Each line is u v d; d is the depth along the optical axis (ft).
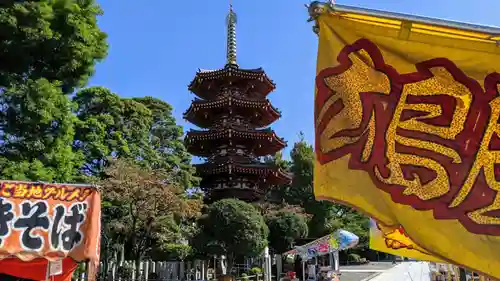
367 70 12.04
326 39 12.26
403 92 11.82
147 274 95.96
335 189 11.38
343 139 11.73
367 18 11.95
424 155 11.43
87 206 26.84
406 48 11.91
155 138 109.60
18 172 46.14
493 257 10.51
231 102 119.85
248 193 122.21
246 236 89.56
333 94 11.99
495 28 11.08
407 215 11.02
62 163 51.90
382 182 11.33
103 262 100.27
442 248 10.69
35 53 52.49
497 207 10.90
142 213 84.07
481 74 11.61
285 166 167.32
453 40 11.65
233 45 136.77
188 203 91.20
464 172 11.27
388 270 121.90
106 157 89.25
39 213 26.21
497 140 11.30
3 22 47.62
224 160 119.85
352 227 154.71
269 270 96.27
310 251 64.49
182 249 103.60
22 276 28.50
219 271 105.29
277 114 127.03
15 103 47.34
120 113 101.09
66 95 55.01
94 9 59.98
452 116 11.60
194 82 127.13
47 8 50.96
